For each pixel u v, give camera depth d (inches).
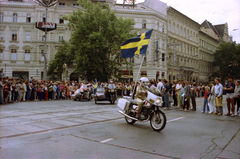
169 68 1804.9
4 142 205.9
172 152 182.5
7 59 1453.0
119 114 402.6
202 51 2485.2
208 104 458.3
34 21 1473.9
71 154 174.4
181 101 520.1
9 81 637.3
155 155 174.4
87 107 515.2
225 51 2534.5
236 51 2488.9
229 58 2493.8
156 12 1667.1
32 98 741.9
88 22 1171.9
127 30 1224.8
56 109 463.8
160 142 213.3
